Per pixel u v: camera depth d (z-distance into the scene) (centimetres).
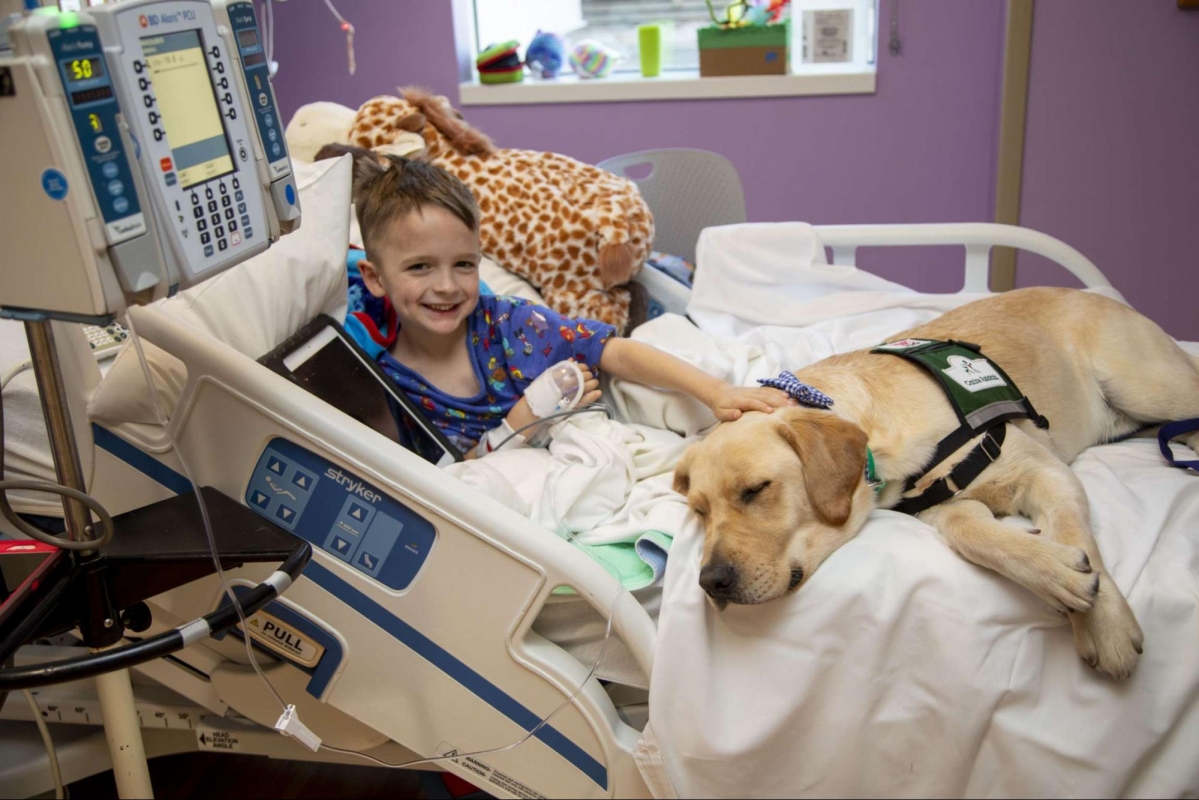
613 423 164
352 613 133
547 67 347
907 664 121
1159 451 151
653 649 126
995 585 119
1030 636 119
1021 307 168
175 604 138
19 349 136
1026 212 316
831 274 216
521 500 144
